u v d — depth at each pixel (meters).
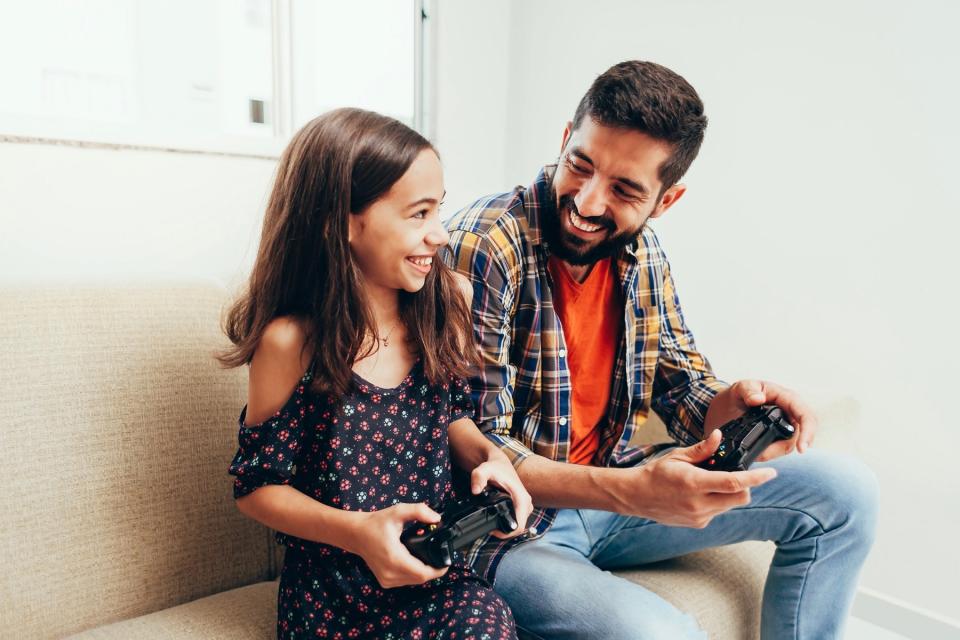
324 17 1.44
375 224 0.76
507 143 1.80
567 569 0.83
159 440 0.89
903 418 1.26
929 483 1.25
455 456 0.90
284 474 0.76
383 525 0.66
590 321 1.05
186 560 0.90
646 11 1.50
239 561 0.96
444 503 0.85
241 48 1.35
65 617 0.81
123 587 0.85
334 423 0.76
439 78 1.61
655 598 0.80
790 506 0.91
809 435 0.92
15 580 0.78
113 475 0.85
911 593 1.29
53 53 1.12
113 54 1.19
